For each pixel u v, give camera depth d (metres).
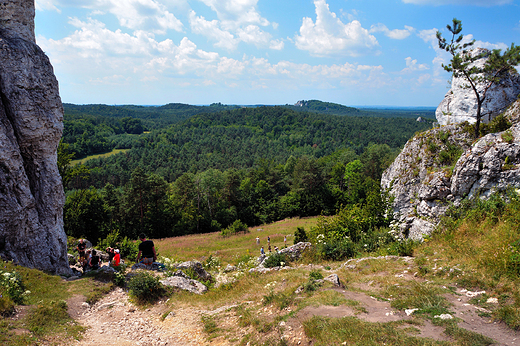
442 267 7.12
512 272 5.61
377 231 15.11
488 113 15.45
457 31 13.39
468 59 13.61
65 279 8.67
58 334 5.44
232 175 54.62
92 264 10.48
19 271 7.48
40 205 9.28
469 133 14.83
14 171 8.44
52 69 9.62
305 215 53.53
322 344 4.19
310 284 6.92
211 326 6.18
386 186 18.61
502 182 10.25
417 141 16.94
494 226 8.38
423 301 5.29
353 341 4.12
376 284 7.18
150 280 8.09
